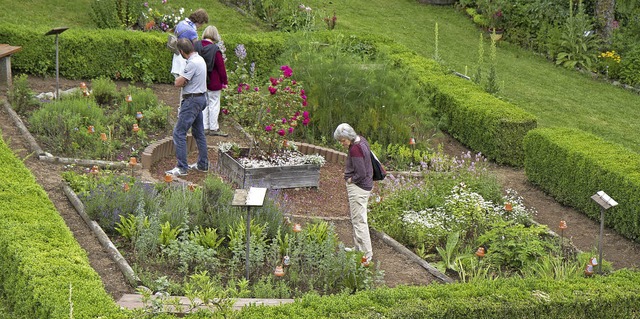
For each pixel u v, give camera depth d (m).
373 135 12.52
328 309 6.36
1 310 6.67
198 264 7.73
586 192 10.44
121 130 10.98
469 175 10.73
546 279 7.43
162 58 14.16
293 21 17.38
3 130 10.58
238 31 17.02
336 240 8.60
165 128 11.65
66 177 9.18
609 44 18.86
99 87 12.14
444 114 13.58
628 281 7.52
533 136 11.46
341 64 12.67
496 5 19.62
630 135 14.41
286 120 10.33
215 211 8.52
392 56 15.35
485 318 6.79
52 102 11.34
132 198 8.47
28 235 7.01
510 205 9.12
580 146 10.85
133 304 6.58
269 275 7.57
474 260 8.45
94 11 15.42
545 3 19.53
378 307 6.48
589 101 16.17
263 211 8.62
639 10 20.23
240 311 6.20
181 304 6.21
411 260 8.65
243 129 11.01
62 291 6.18
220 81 11.49
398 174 11.22
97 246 7.84
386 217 9.46
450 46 18.69
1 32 13.10
